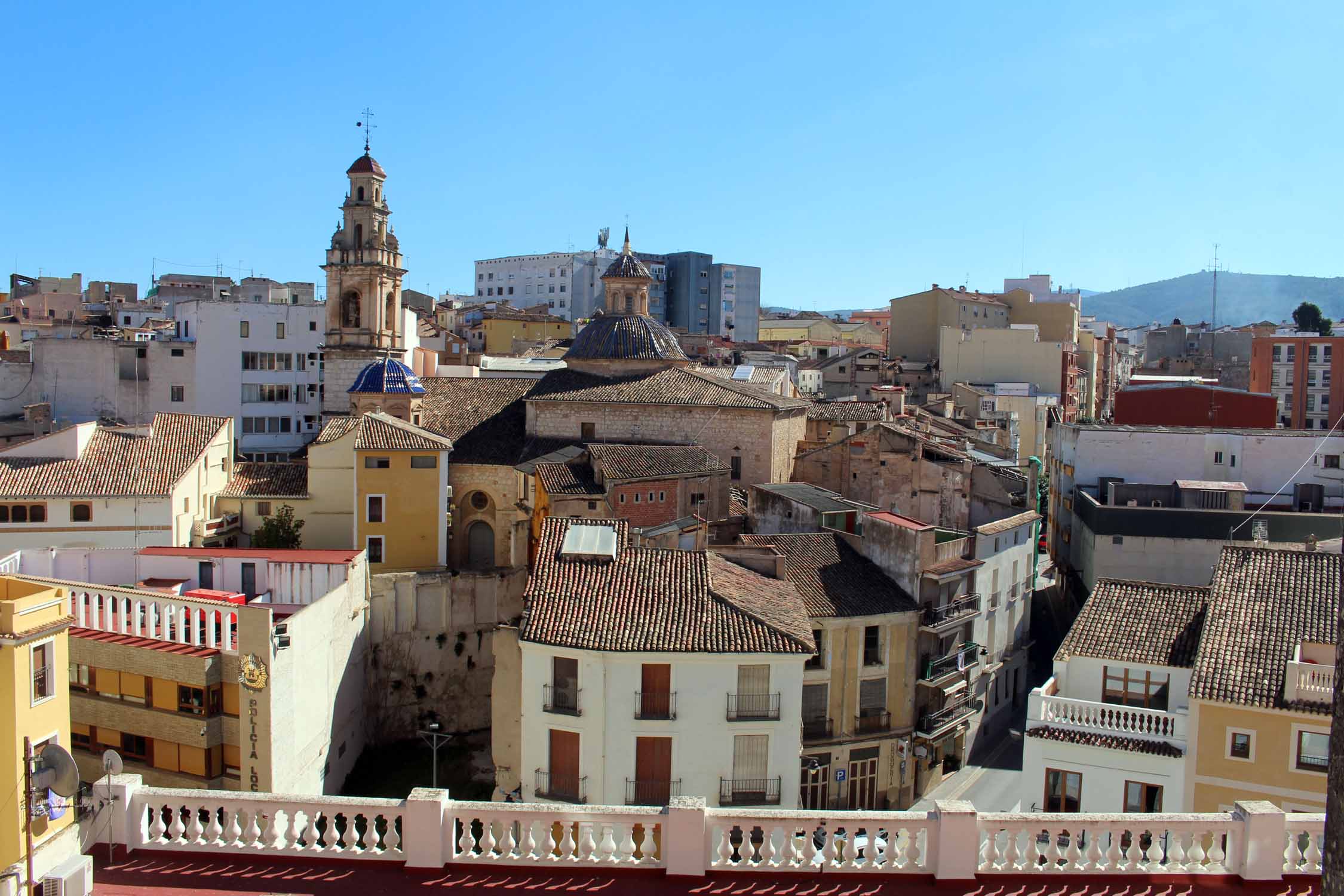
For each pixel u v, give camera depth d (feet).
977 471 251.39
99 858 67.10
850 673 179.32
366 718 198.80
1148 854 67.41
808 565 186.91
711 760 142.00
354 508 238.07
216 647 143.64
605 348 287.69
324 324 381.81
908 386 504.84
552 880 65.21
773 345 618.85
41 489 213.25
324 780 170.09
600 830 67.00
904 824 66.23
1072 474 281.95
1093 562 237.66
